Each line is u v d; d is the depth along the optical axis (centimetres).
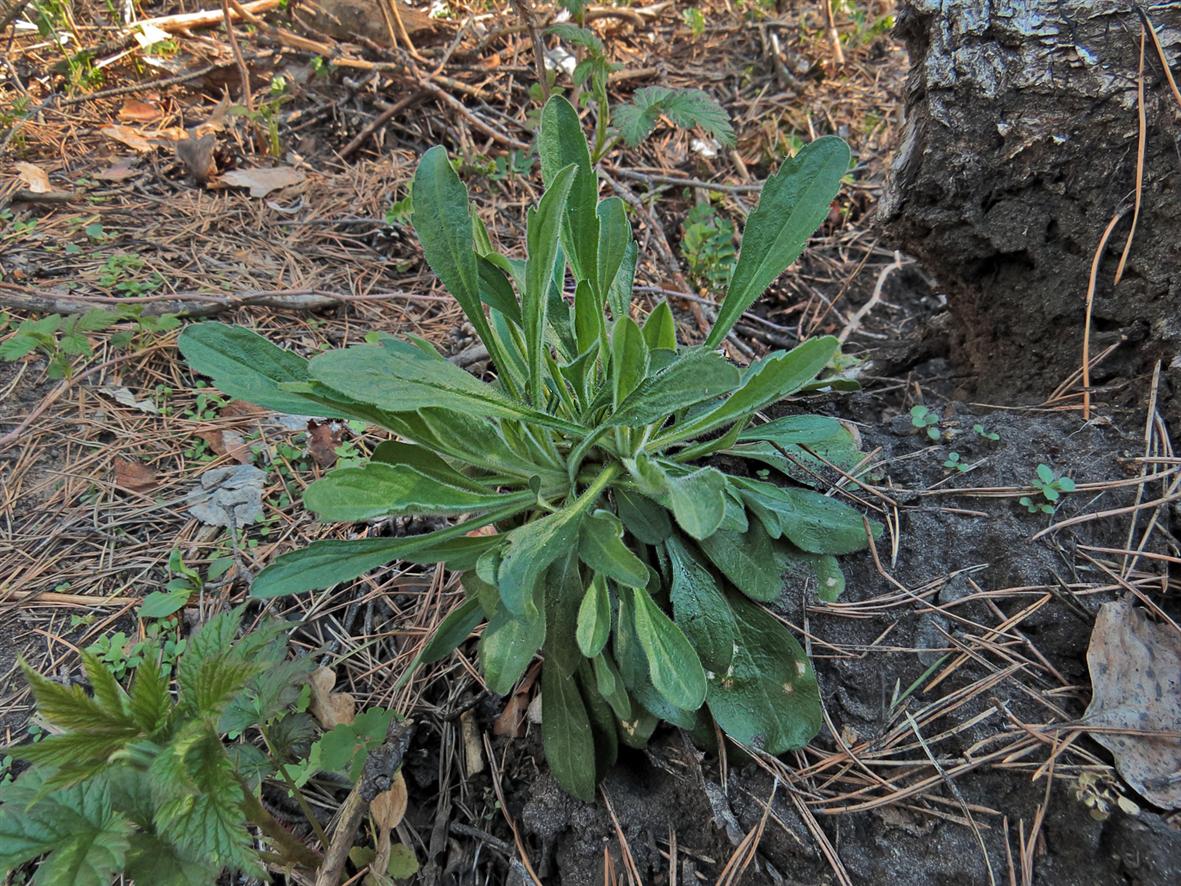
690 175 61
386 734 28
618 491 28
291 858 25
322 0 72
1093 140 31
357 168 61
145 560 35
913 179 35
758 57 72
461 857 28
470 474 29
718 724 26
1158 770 23
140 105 65
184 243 52
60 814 19
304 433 41
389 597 35
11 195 53
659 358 27
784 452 31
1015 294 35
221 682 20
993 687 26
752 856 24
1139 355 32
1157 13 30
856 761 26
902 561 29
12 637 33
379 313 49
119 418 41
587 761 26
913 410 33
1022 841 23
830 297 52
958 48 33
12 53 69
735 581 27
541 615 24
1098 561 27
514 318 28
